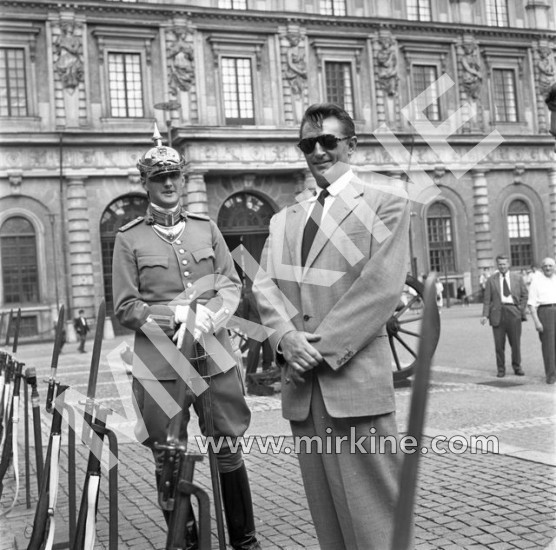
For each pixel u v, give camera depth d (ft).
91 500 9.74
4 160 70.54
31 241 71.67
